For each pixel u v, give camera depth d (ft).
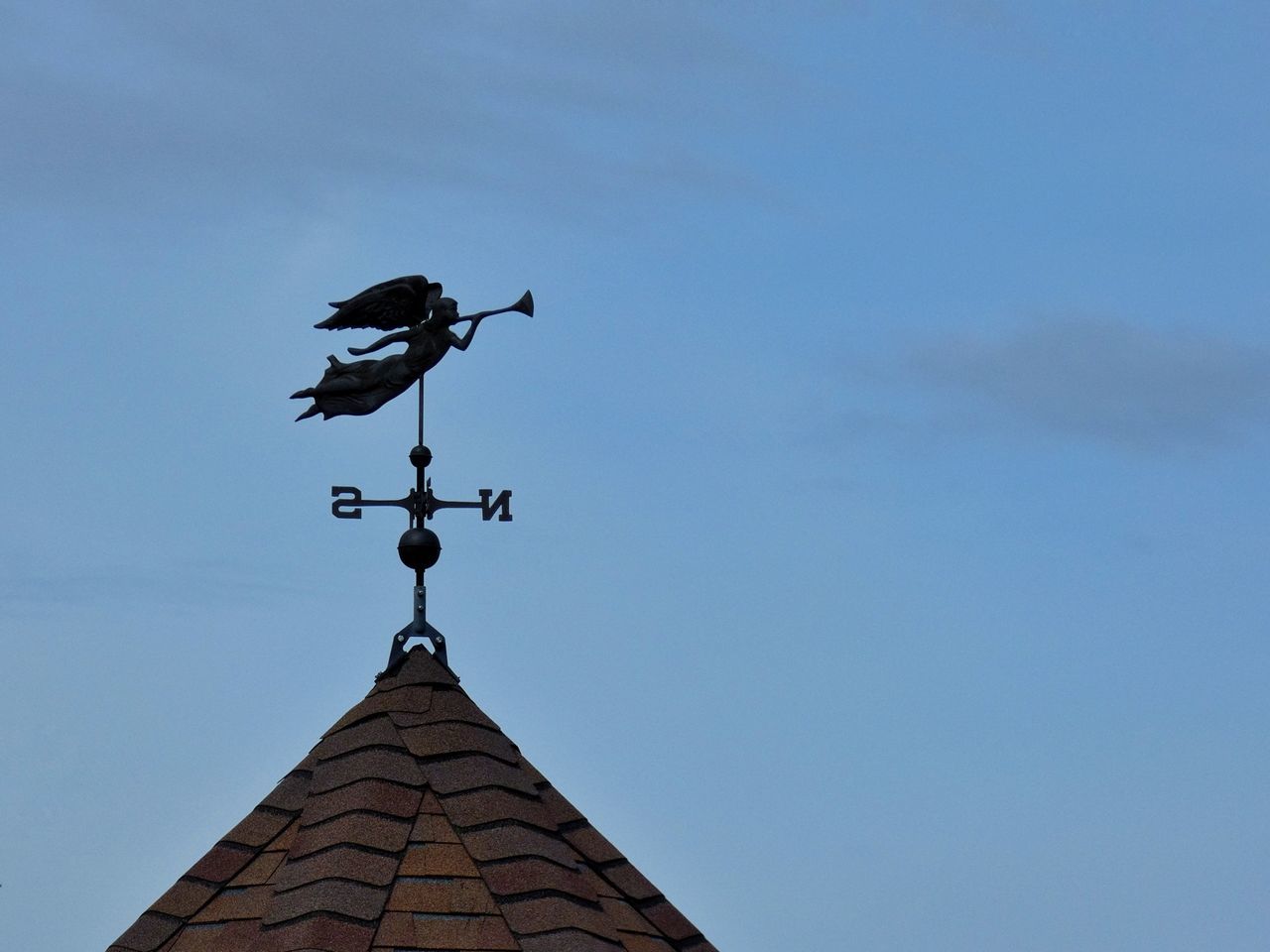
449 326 71.56
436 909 61.46
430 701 67.72
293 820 65.98
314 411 70.95
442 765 65.72
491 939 60.80
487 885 62.18
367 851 62.69
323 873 61.93
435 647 69.67
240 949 62.03
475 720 67.77
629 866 68.64
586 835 68.23
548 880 62.44
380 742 66.28
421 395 71.72
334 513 70.59
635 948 64.49
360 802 64.13
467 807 64.34
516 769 67.26
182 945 63.21
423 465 70.95
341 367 71.26
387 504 70.85
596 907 63.41
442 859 62.90
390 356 71.51
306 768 67.31
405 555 69.87
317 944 59.41
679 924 67.67
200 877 65.10
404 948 60.18
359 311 71.56
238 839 65.92
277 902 61.93
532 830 64.59
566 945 60.54
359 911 60.75
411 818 64.03
